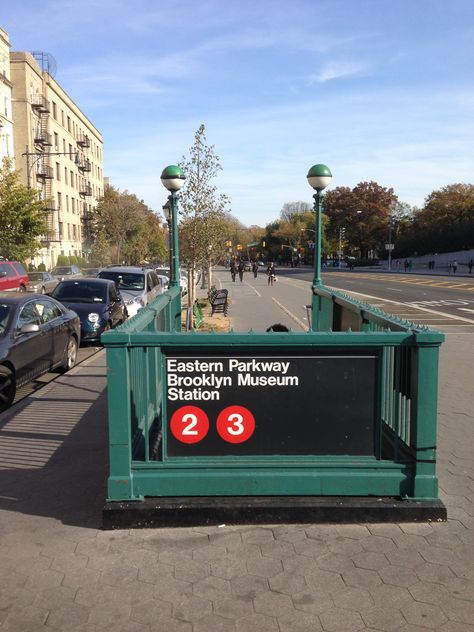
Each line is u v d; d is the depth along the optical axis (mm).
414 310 22422
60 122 57656
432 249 90000
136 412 4430
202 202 18578
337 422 4211
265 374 4176
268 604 3232
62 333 9875
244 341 4098
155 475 4164
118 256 66312
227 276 61625
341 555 3711
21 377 8164
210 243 18719
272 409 4199
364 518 4098
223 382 4176
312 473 4188
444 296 29734
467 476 5070
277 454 4219
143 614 3162
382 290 34844
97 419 6910
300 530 4023
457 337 14188
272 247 130125
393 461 4199
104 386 8703
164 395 4176
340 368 4180
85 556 3740
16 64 47344
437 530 4023
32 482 4980
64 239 58719
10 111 42219
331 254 119250
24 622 3107
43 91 52156
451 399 7816
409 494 4199
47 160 53031
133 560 3686
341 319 6984
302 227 118688
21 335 8250
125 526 4082
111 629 3047
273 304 24344
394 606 3211
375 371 4184
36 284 26891
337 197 112938
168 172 9617
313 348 4152
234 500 4137
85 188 67500
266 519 4102
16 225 31922
